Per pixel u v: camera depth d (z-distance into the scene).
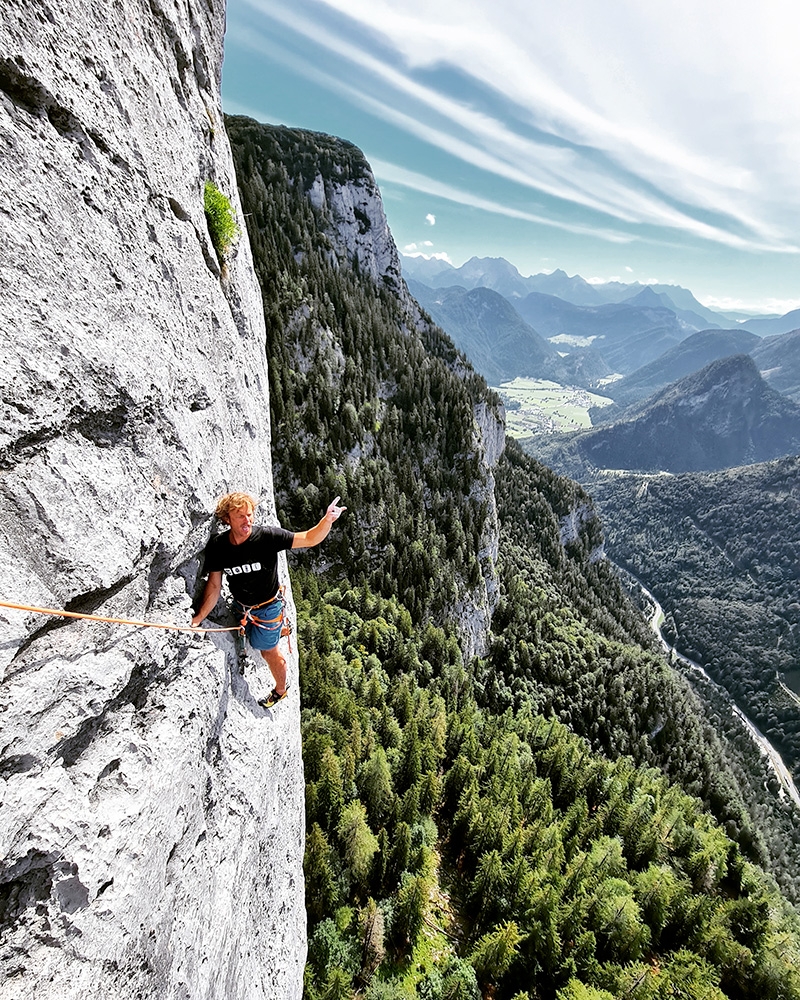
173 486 6.93
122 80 6.79
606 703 111.19
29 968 4.11
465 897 51.28
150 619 6.54
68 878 4.55
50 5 5.25
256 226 127.88
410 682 75.69
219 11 13.81
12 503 4.52
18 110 4.82
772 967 52.12
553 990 45.31
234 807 8.42
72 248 5.39
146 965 5.48
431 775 57.22
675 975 48.88
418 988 41.84
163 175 7.96
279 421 103.75
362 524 104.81
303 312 122.12
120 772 5.49
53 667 4.82
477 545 124.19
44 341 4.83
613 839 62.03
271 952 10.16
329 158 180.12
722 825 95.12
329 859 43.84
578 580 185.50
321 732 53.69
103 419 5.71
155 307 7.15
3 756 4.20
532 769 71.69
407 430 132.75
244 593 8.57
